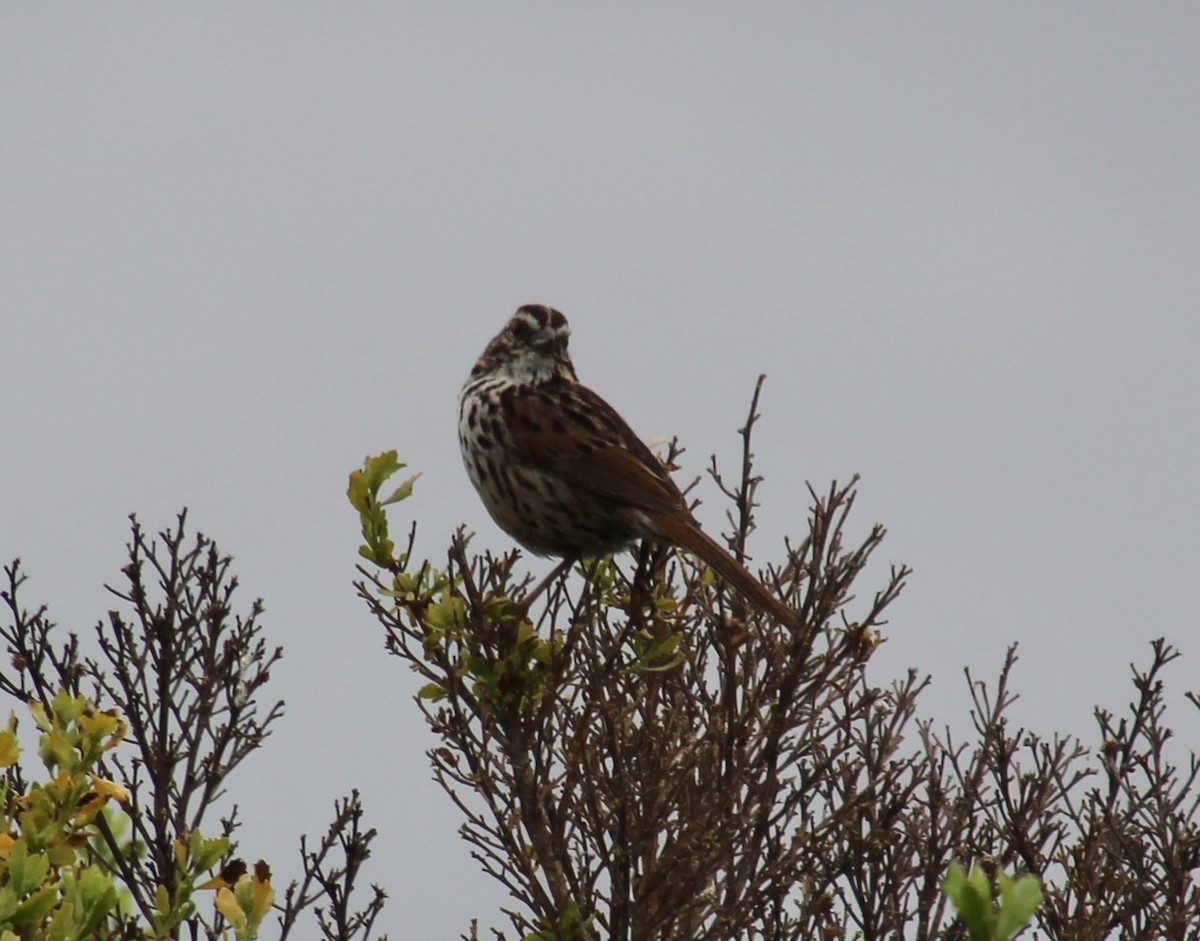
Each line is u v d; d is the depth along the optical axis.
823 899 11.92
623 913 11.08
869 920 12.21
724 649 12.12
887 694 12.90
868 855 12.34
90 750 9.53
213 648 13.30
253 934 9.91
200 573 13.46
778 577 12.72
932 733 12.84
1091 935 12.23
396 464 10.95
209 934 11.24
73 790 9.37
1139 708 13.27
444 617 10.84
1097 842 12.69
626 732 11.61
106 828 11.90
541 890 11.11
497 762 11.16
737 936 11.61
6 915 8.42
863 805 11.89
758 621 12.45
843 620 12.60
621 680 12.08
